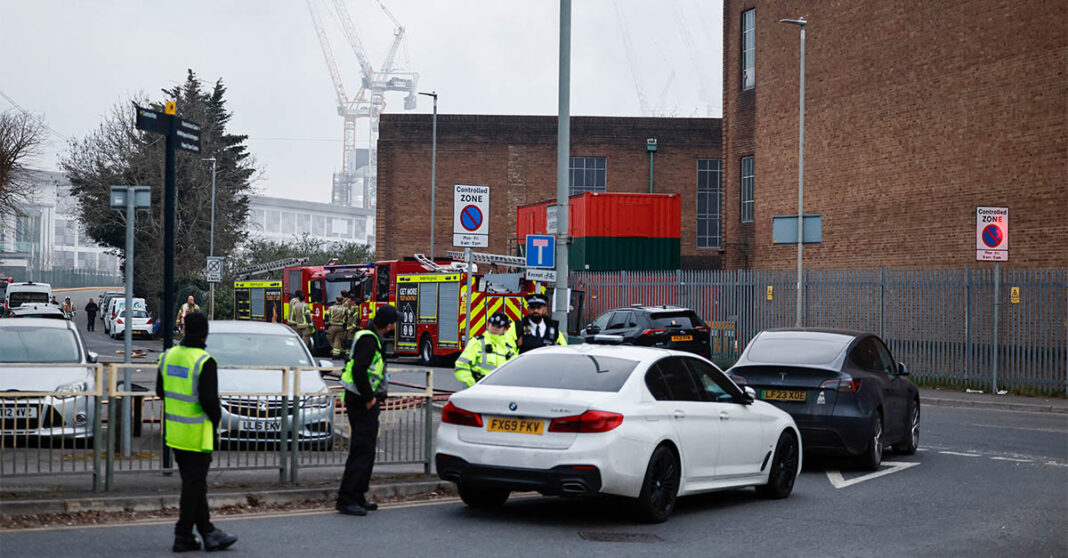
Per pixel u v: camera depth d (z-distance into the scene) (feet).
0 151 270.05
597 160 295.89
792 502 60.59
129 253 60.49
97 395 52.80
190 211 325.83
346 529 49.29
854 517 55.67
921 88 169.99
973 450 83.87
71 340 75.97
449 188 297.12
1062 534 51.42
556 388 52.26
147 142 320.50
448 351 173.17
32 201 309.22
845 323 156.15
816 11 191.83
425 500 58.39
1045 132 149.69
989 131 158.20
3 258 606.55
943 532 51.75
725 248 216.74
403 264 194.59
